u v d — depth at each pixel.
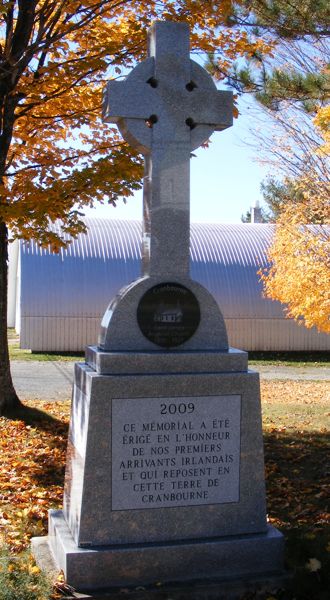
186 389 5.50
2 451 9.87
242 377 5.63
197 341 5.75
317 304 15.63
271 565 5.52
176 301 5.69
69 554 5.10
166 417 5.46
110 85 5.72
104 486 5.30
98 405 5.30
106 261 28.27
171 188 5.77
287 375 23.25
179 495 5.48
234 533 5.60
